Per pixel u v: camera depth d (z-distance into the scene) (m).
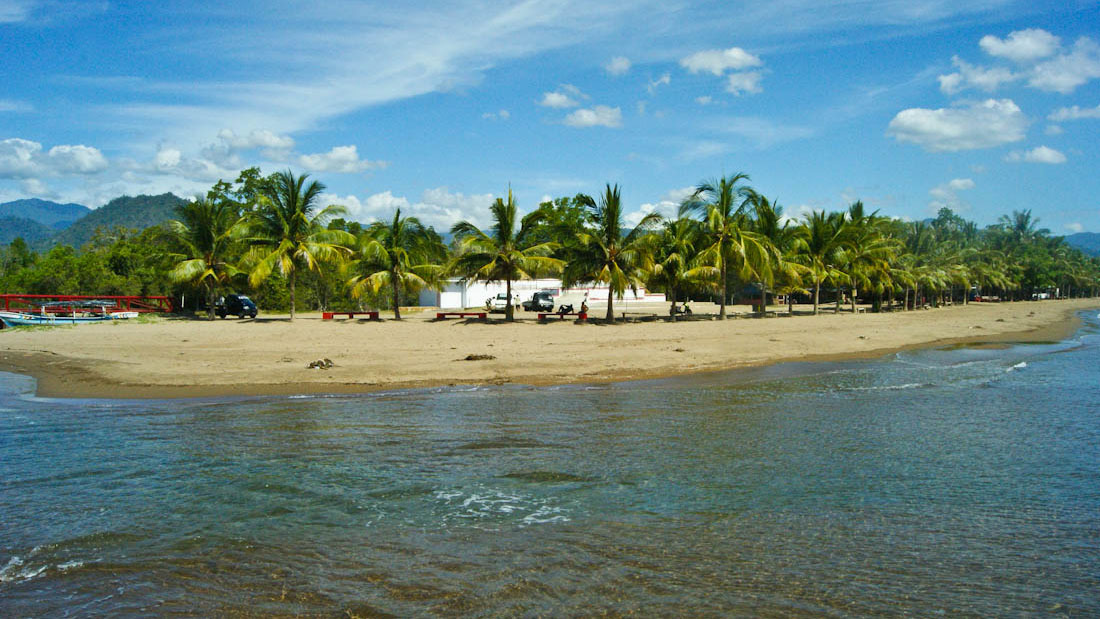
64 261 52.69
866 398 14.73
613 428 11.41
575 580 5.51
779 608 5.05
